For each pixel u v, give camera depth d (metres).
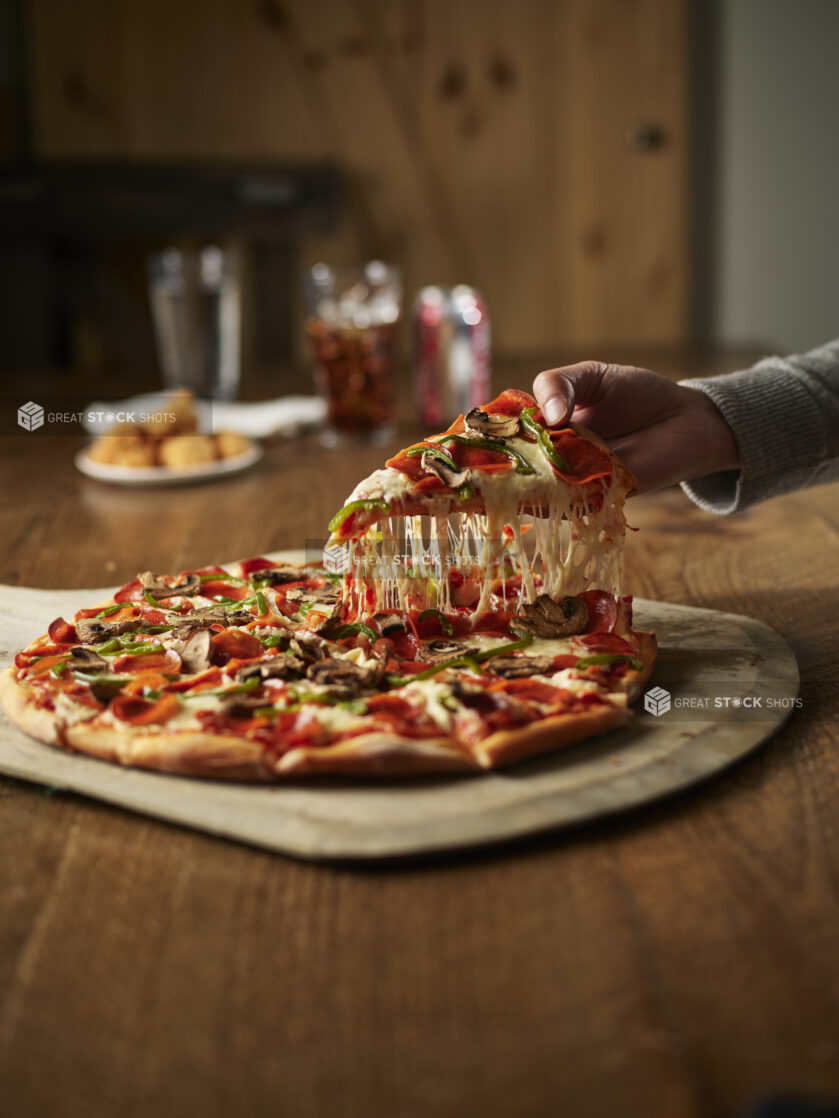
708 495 1.79
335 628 1.40
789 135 4.68
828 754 1.20
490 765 1.14
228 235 4.54
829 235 4.78
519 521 1.49
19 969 0.88
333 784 1.13
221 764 1.13
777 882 0.97
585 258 4.74
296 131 4.57
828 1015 0.81
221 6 4.45
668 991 0.84
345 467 2.54
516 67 4.55
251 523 2.15
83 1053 0.79
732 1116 0.72
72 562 1.94
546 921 0.93
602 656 1.32
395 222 4.68
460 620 1.45
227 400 3.11
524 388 3.06
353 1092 0.75
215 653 1.36
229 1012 0.83
